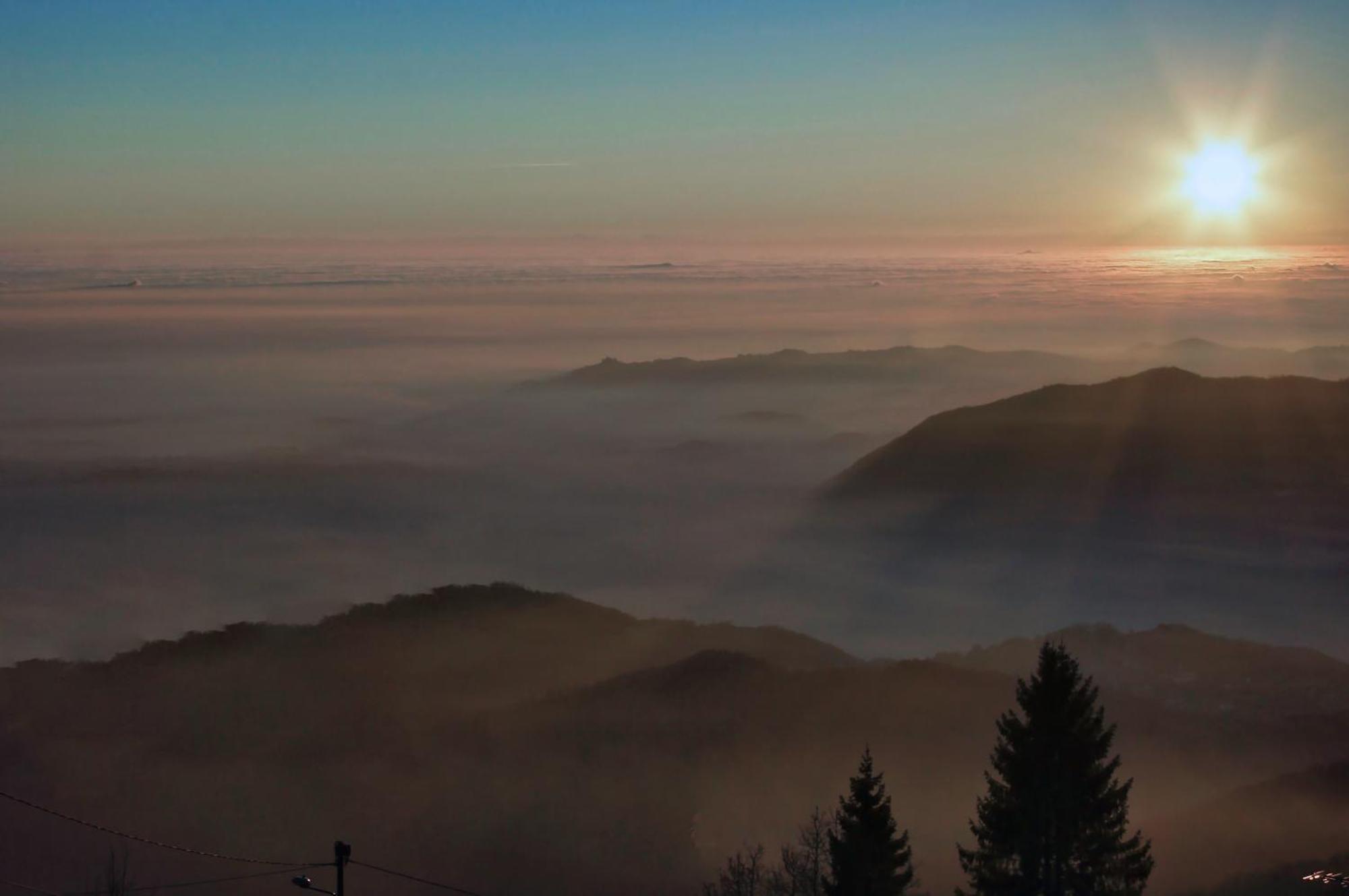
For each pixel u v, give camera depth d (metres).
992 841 28.95
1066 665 28.69
